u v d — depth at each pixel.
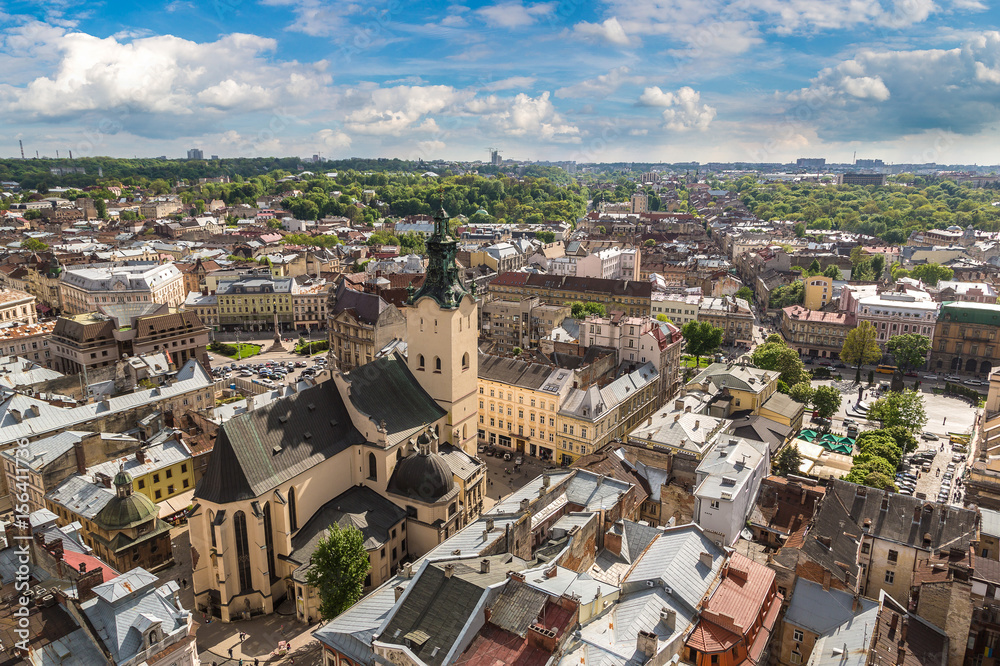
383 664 66.12
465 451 131.38
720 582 77.94
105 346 198.38
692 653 69.94
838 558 85.81
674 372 191.62
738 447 112.69
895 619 75.81
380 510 108.31
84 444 124.00
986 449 130.62
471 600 69.31
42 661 65.56
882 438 151.12
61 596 71.44
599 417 149.12
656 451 119.44
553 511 97.75
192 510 95.81
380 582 102.75
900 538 94.31
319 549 91.31
